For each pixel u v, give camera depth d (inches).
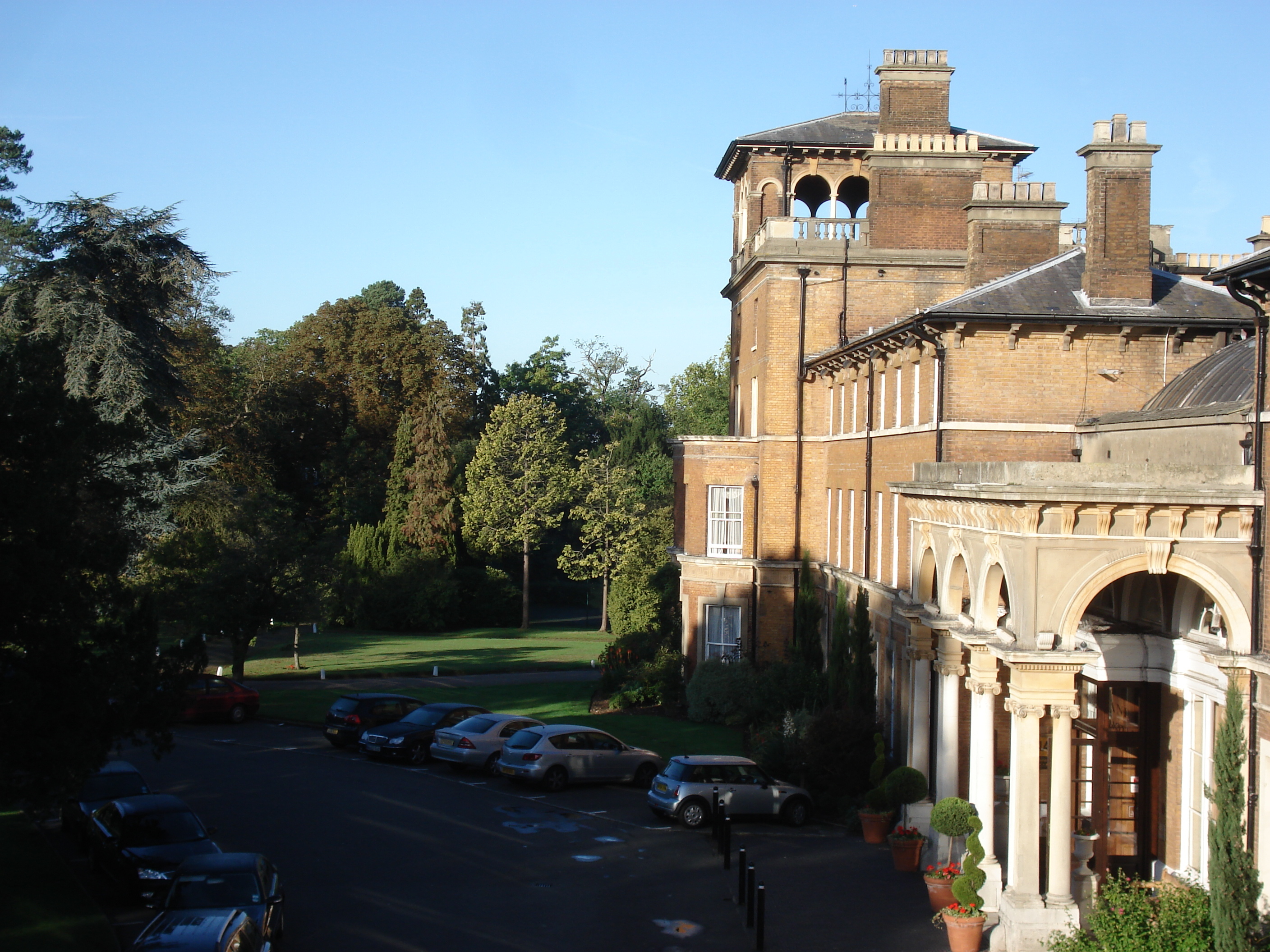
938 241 1546.5
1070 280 1075.3
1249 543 682.2
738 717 1464.1
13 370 728.3
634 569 2169.0
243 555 1723.7
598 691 1708.9
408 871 827.4
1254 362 858.1
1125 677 848.3
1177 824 816.3
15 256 1649.9
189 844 766.5
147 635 756.6
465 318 3604.8
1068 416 1032.8
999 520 733.9
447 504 2913.4
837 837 976.3
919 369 1119.0
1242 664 668.1
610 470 3034.0
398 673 1918.1
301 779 1125.1
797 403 1568.7
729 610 1625.2
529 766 1108.5
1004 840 901.8
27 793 673.0
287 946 666.8
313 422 3171.8
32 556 676.7
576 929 709.9
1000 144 1663.4
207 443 2610.7
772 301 1563.7
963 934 665.6
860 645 1245.7
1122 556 690.2
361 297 3954.2
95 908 732.0
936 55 1561.3
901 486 965.8
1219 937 589.9
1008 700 708.7
